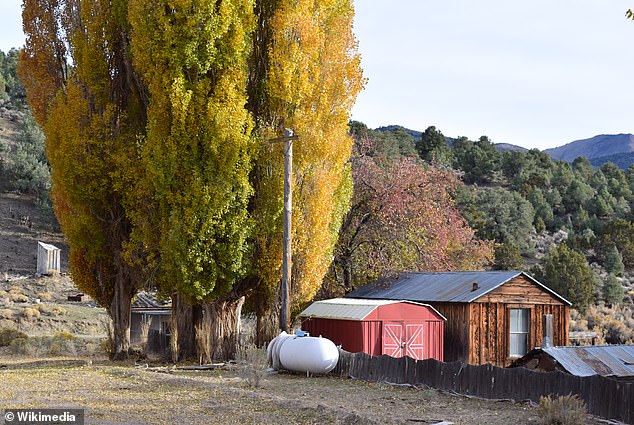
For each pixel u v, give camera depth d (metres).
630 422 13.27
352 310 24.02
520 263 64.19
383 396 16.88
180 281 23.72
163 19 23.86
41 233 85.12
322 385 18.98
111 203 26.48
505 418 13.91
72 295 59.28
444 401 16.11
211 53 24.19
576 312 45.06
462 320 24.81
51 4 28.81
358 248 34.56
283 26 25.45
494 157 121.88
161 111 24.06
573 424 12.86
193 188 23.58
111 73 27.03
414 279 30.19
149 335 29.20
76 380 18.69
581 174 123.81
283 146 25.31
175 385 17.78
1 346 33.94
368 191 35.22
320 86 26.14
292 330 28.09
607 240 76.00
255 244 25.28
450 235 38.22
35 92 28.95
